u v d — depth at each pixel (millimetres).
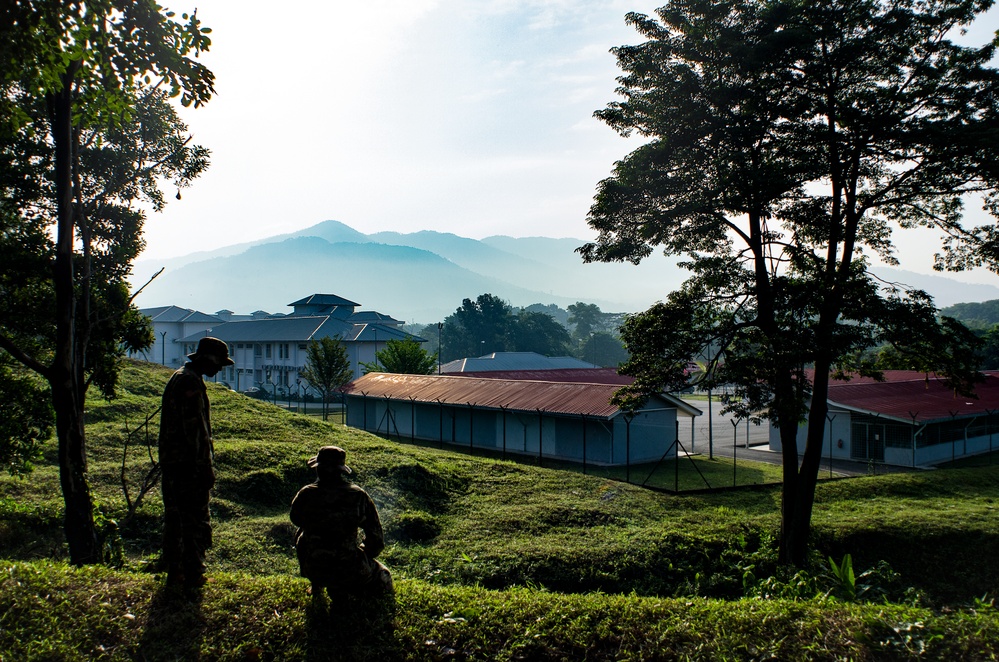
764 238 18188
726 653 7160
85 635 6625
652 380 19016
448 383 45094
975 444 41188
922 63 16328
